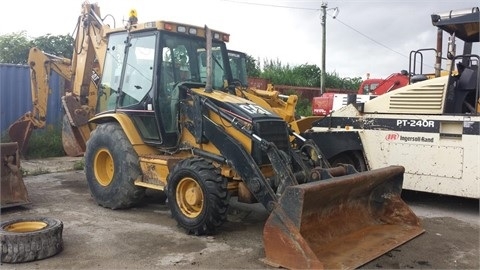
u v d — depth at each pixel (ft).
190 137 19.47
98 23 26.21
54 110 40.47
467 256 15.72
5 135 35.63
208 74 19.16
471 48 24.32
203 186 16.69
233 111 17.84
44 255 14.78
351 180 15.55
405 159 22.63
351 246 15.37
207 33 19.10
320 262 13.23
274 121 17.88
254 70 90.94
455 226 19.44
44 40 77.15
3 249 14.35
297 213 13.80
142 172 20.43
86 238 16.92
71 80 30.50
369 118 23.88
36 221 15.83
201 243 16.52
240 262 14.70
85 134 29.68
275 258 14.25
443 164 21.53
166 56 20.12
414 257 15.46
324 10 83.25
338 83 99.09
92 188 21.72
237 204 22.39
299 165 17.34
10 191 20.57
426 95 22.52
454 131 21.29
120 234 17.46
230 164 17.38
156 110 19.60
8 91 38.32
